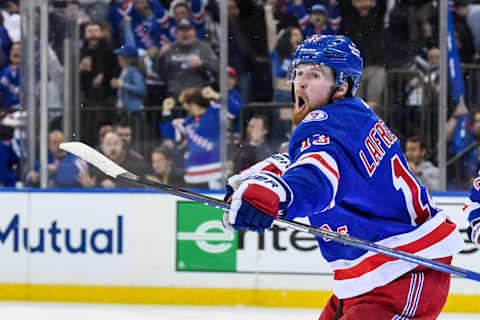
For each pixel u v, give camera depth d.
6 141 13.13
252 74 12.20
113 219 11.09
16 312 10.51
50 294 11.20
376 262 4.32
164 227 11.04
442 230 4.39
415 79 11.91
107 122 12.24
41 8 12.04
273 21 12.14
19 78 13.08
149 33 12.20
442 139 11.84
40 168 12.09
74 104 12.19
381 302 4.33
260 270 10.89
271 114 12.20
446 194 10.57
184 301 11.02
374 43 12.01
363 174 4.02
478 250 10.45
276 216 3.61
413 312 4.32
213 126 12.19
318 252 10.77
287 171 3.78
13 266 11.25
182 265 11.02
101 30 12.16
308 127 3.96
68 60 12.14
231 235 10.93
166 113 12.22
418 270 4.33
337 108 4.09
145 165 12.28
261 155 12.23
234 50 12.20
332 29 12.18
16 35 13.18
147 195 11.08
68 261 11.16
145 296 11.08
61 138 12.15
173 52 12.18
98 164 3.93
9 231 11.24
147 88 12.21
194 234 10.99
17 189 11.20
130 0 12.12
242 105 12.20
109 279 11.12
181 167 12.24
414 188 4.32
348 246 4.36
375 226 4.25
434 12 11.80
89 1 12.12
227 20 12.16
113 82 12.20
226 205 3.87
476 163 11.82
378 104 12.02
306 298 10.82
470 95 11.87
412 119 11.91
